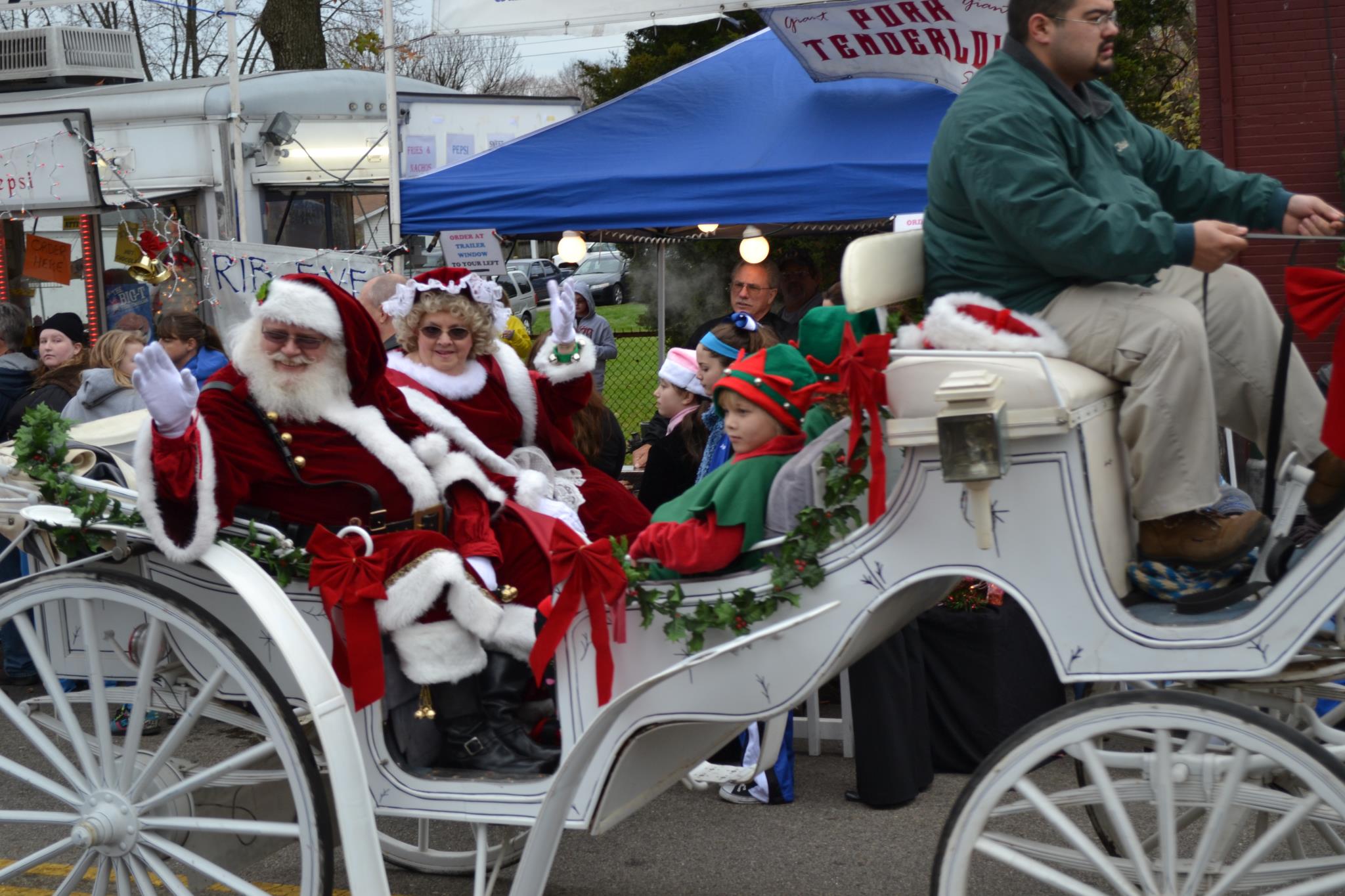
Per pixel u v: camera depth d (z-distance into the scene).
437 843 4.73
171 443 3.21
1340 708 3.35
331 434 3.54
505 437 4.20
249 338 3.49
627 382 14.05
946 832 2.83
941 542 2.83
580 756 3.12
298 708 3.44
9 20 15.99
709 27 13.97
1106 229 2.72
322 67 17.02
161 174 10.14
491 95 10.41
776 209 6.85
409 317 4.12
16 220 9.78
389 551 3.42
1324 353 6.95
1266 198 3.19
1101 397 2.82
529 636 3.55
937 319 2.86
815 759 5.50
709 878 4.25
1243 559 2.81
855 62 7.18
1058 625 2.71
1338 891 3.02
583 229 7.37
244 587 3.21
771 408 3.18
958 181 2.99
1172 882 2.65
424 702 3.49
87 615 3.42
